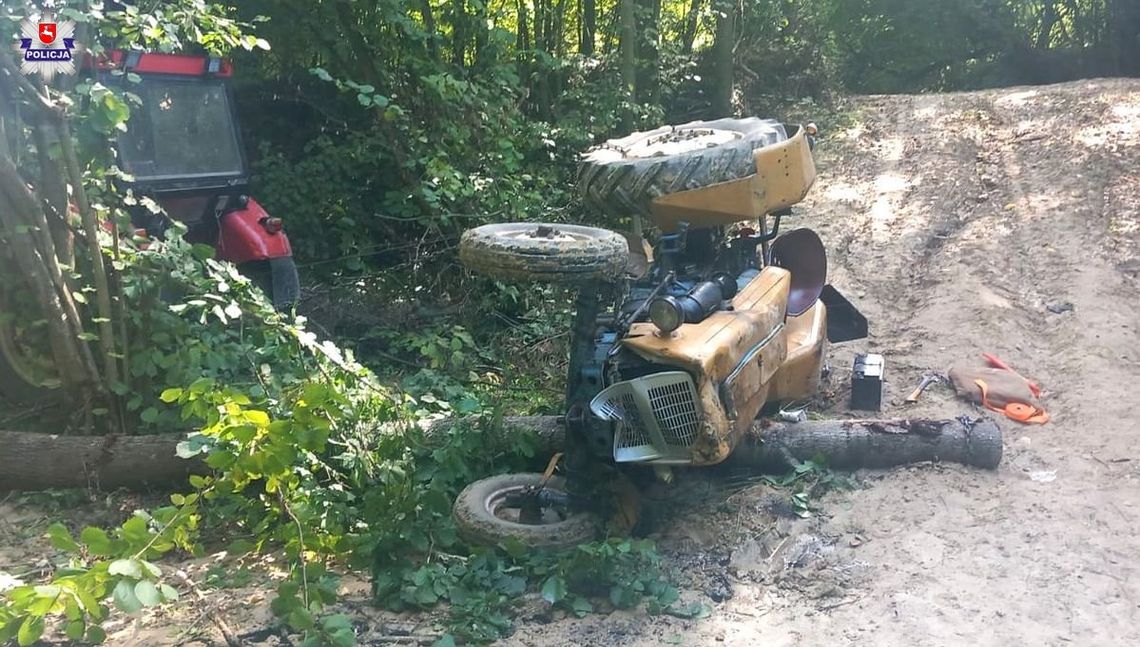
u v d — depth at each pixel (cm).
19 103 514
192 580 432
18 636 326
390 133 901
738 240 550
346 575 437
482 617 384
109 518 509
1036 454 527
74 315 541
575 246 408
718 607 396
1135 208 969
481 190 838
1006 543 432
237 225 803
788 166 516
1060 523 448
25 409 590
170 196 784
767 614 390
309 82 1088
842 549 436
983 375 628
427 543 431
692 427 411
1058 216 973
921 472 498
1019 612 381
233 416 388
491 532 428
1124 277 811
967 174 1168
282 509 432
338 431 458
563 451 477
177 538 374
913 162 1257
